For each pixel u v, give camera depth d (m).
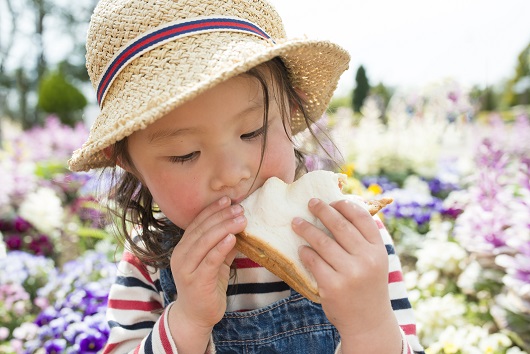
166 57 1.00
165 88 0.96
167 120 0.95
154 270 1.42
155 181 1.05
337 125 5.85
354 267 0.94
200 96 0.93
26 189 5.07
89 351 2.01
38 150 8.55
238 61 0.93
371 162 6.52
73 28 24.94
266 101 1.01
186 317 1.09
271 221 1.03
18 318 2.85
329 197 1.04
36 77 24.47
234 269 1.32
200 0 1.05
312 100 1.37
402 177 6.29
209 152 0.98
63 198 5.32
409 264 3.57
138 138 1.02
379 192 3.93
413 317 1.29
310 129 1.31
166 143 0.98
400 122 7.46
